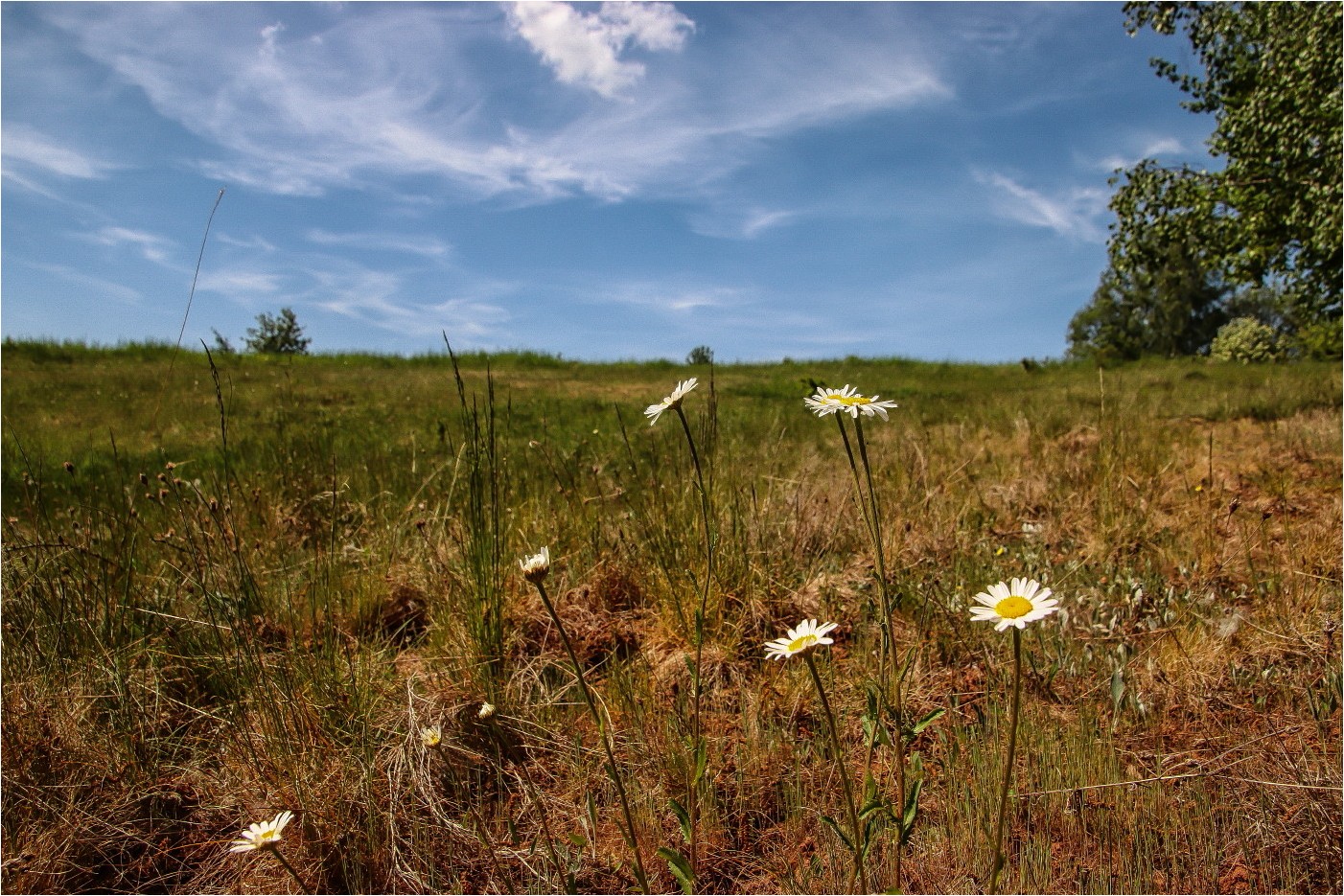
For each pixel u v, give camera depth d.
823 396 1.52
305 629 2.94
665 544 3.10
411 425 8.39
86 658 2.46
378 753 2.18
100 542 3.11
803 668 2.57
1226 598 2.93
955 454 5.46
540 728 2.36
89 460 5.67
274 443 5.82
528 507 3.72
